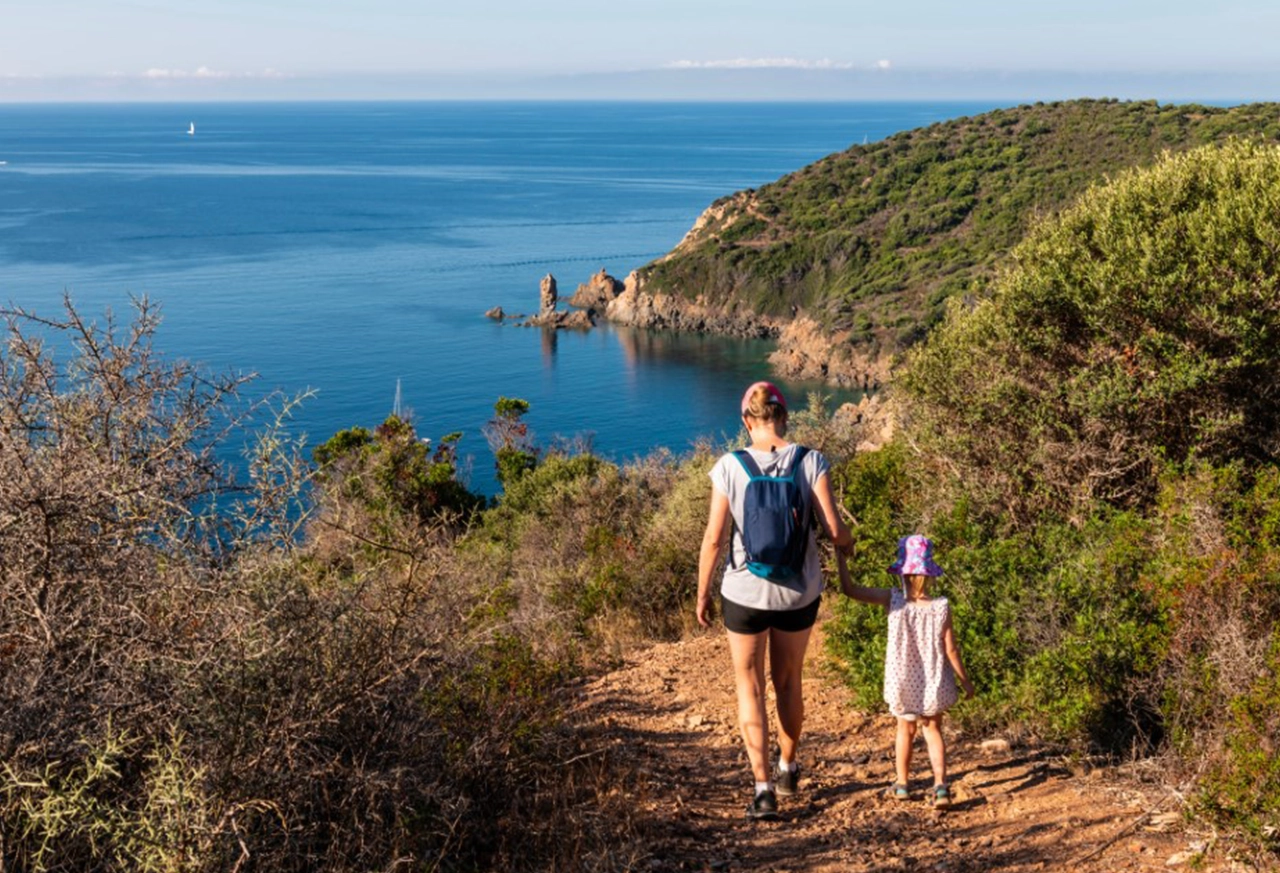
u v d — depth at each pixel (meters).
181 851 3.17
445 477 20.62
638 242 186.38
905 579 5.15
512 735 4.98
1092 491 7.96
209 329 107.56
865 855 4.51
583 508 17.36
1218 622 5.27
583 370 93.31
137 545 3.70
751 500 4.76
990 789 5.18
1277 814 4.09
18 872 3.19
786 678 5.05
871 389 82.94
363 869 3.70
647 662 8.32
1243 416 7.83
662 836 4.70
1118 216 8.70
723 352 99.44
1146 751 5.32
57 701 3.38
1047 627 5.95
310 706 3.79
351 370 91.75
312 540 4.32
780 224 112.38
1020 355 8.68
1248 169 8.44
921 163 110.25
